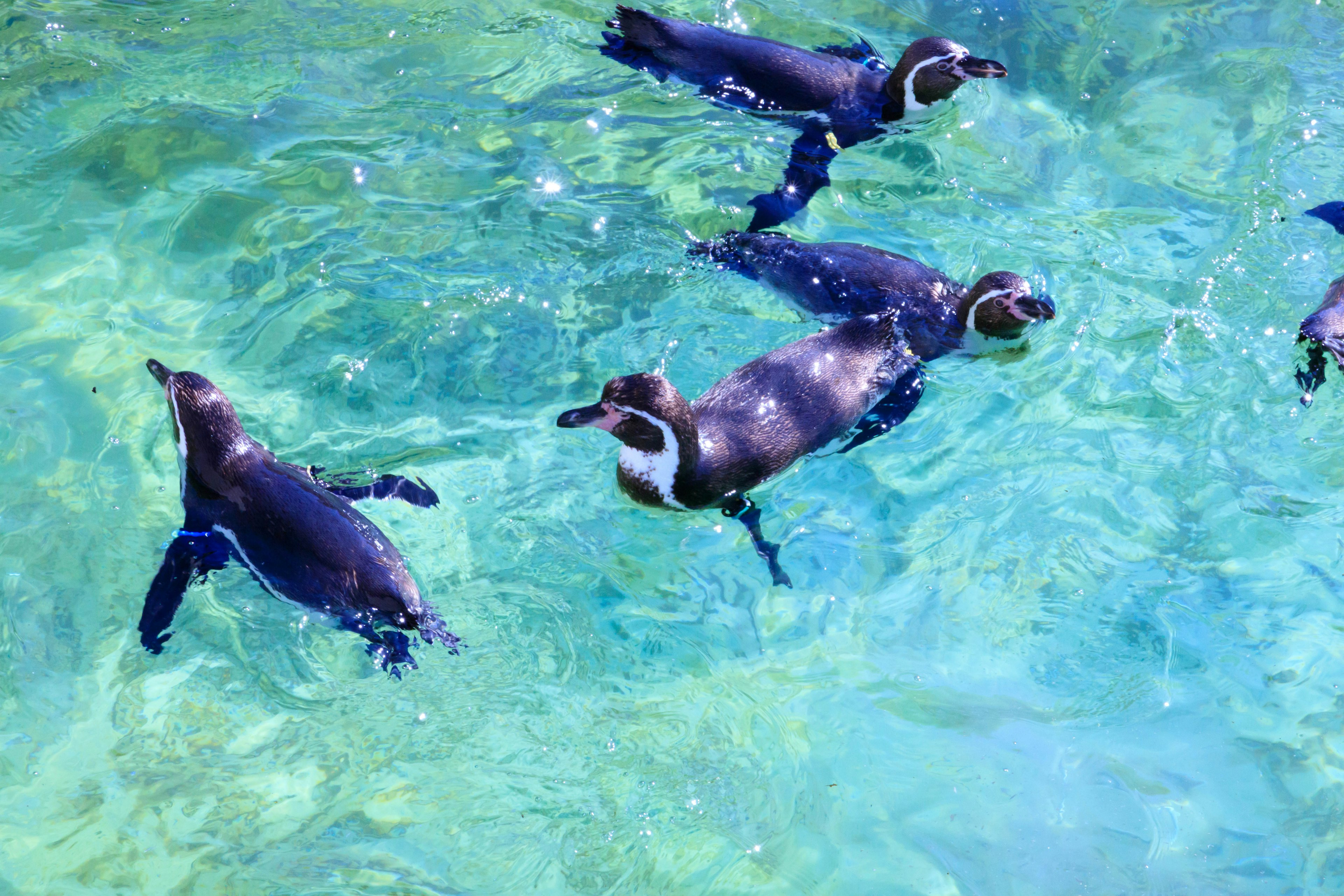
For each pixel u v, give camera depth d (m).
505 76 4.08
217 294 3.71
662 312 3.71
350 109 4.00
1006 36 4.26
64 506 3.43
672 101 4.04
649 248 3.79
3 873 3.11
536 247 3.79
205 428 3.32
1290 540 3.46
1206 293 3.76
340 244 3.78
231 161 3.89
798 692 3.31
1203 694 3.31
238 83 4.02
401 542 3.42
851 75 4.03
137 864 3.12
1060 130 4.07
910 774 3.24
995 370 3.67
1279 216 3.87
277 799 3.18
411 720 3.25
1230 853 3.17
